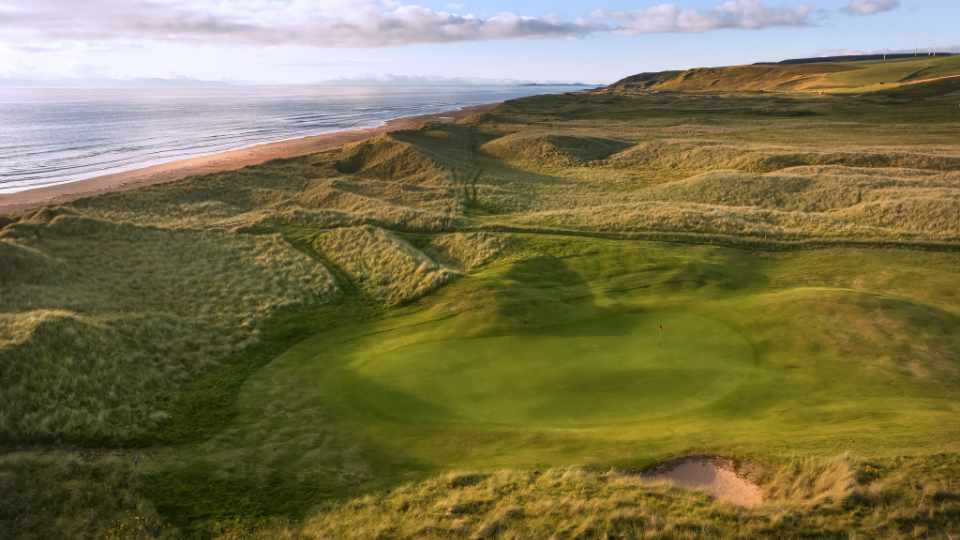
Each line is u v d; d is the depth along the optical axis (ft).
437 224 150.10
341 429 59.21
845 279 108.17
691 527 40.60
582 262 117.29
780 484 45.24
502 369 69.62
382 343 82.58
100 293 107.34
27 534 45.96
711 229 136.77
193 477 52.90
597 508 43.45
